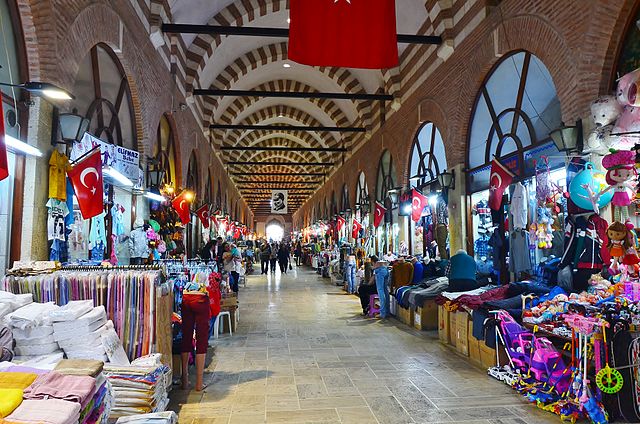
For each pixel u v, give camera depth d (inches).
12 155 153.3
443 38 306.0
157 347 131.7
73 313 109.7
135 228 272.5
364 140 586.9
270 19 447.5
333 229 821.9
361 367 193.2
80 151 186.4
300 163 831.7
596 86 172.2
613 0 163.3
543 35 203.6
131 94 267.0
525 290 205.9
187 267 239.9
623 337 135.5
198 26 290.7
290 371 187.2
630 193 154.6
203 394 159.0
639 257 154.8
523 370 168.9
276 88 644.7
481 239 286.4
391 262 344.2
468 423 133.7
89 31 192.4
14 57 153.4
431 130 366.9
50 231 164.6
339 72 540.7
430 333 265.3
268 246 783.7
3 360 100.1
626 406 133.6
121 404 109.6
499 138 261.3
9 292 117.7
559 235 207.5
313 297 441.1
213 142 637.3
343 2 229.0
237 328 280.5
